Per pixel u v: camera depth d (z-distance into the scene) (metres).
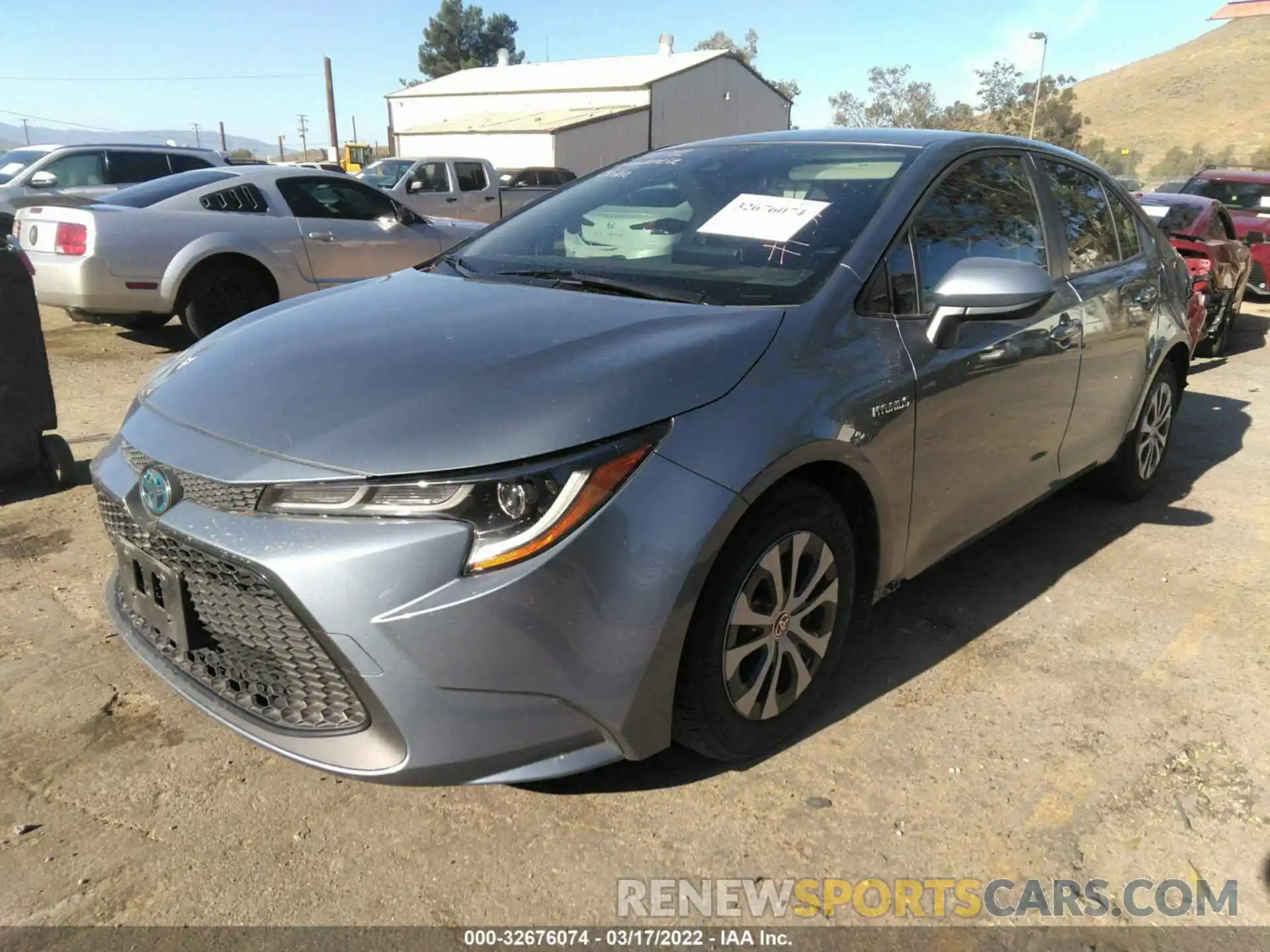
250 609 2.04
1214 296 7.65
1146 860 2.19
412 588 1.87
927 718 2.70
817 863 2.16
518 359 2.16
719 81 39.00
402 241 8.30
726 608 2.18
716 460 2.08
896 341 2.60
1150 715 2.75
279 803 2.31
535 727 1.98
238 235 7.26
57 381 6.48
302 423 2.05
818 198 2.89
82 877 2.07
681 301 2.52
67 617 3.17
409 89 43.03
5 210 10.48
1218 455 5.36
